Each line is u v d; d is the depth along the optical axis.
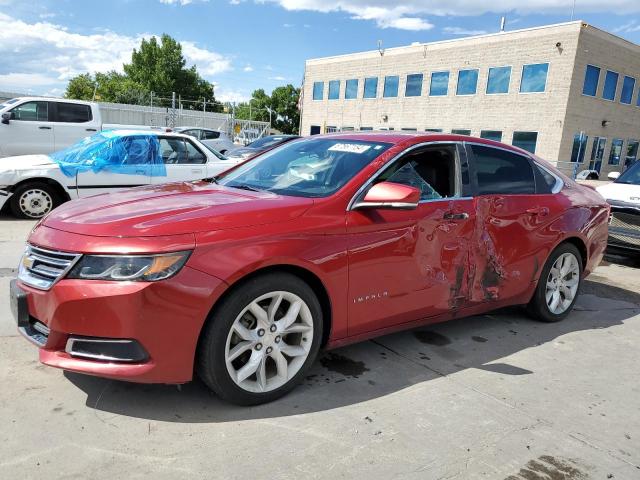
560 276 4.68
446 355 3.85
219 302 2.73
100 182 8.17
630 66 31.38
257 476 2.36
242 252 2.75
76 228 2.75
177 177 8.62
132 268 2.55
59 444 2.50
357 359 3.69
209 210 2.92
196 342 2.68
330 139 4.08
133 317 2.54
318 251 3.01
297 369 3.07
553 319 4.70
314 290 3.16
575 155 30.03
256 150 15.56
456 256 3.73
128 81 71.56
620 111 31.92
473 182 3.91
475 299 3.93
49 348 2.69
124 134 8.47
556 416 3.05
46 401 2.86
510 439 2.78
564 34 28.03
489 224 3.93
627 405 3.25
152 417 2.78
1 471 2.28
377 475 2.42
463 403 3.14
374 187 3.23
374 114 38.66
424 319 3.69
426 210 3.54
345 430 2.77
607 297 5.73
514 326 4.57
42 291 2.67
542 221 4.32
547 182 4.59
